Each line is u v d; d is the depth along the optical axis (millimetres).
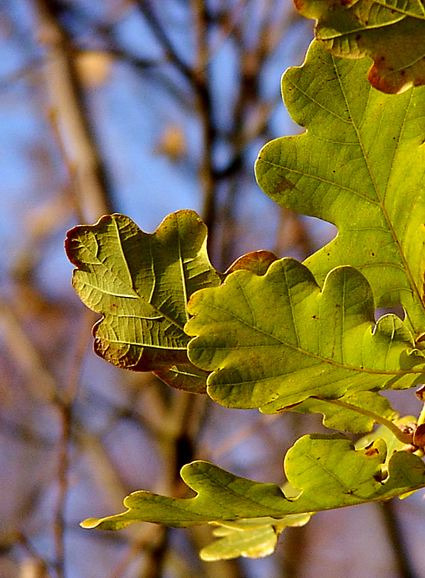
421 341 708
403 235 721
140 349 730
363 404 741
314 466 704
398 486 708
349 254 722
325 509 713
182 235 727
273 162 713
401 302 725
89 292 730
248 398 704
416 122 712
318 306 697
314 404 736
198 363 697
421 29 680
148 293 728
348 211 719
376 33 680
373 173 716
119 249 728
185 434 1804
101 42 1792
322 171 714
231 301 694
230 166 1564
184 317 728
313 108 709
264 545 791
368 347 705
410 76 681
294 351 700
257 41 1748
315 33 680
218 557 792
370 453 705
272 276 694
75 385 1334
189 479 699
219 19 1580
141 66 1593
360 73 706
